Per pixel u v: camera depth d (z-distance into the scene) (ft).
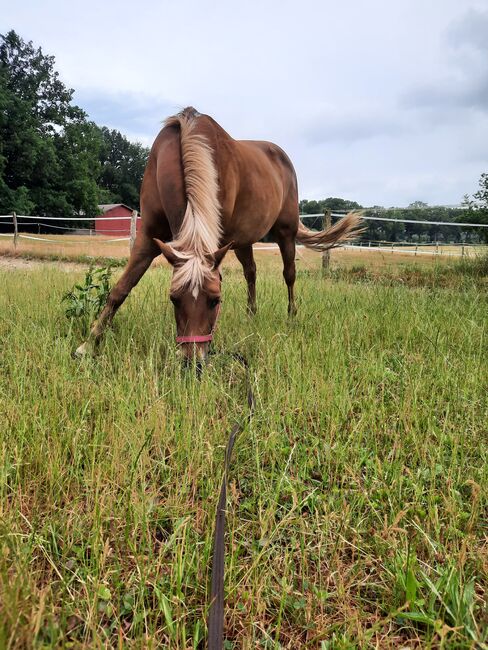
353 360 10.53
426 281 25.00
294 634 4.21
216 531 4.45
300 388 8.60
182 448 6.64
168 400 8.23
